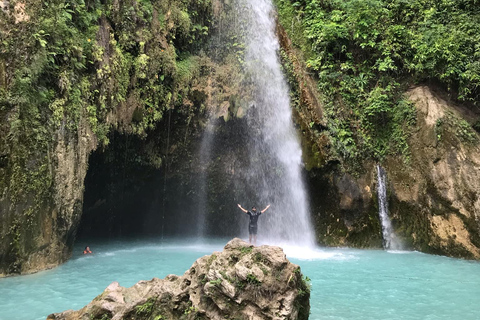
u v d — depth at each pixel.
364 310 6.50
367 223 13.25
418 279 8.72
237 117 13.80
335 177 13.47
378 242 13.11
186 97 13.05
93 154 12.27
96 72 10.01
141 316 4.66
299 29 15.70
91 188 13.82
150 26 12.12
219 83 13.80
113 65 10.64
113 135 11.27
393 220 13.09
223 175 15.03
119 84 10.89
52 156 8.59
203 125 13.72
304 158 13.66
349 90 14.54
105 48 10.46
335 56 15.17
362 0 15.08
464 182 11.78
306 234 13.98
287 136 13.98
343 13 15.52
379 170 13.59
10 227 7.80
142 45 11.52
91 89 9.89
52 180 8.59
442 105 13.33
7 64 7.98
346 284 8.18
